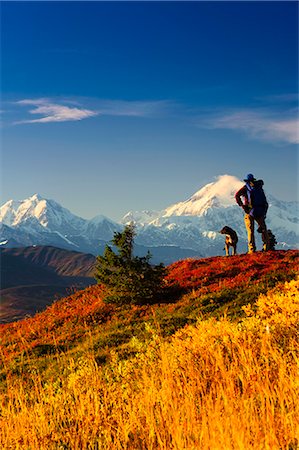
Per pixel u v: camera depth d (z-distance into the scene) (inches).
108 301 1050.7
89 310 1068.5
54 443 377.7
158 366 469.4
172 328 774.5
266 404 326.3
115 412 399.9
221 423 311.4
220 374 406.3
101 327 954.7
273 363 395.5
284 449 291.4
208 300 907.4
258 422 315.0
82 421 399.9
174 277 1155.3
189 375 424.5
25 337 1021.8
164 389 402.3
